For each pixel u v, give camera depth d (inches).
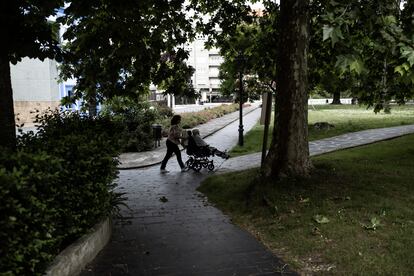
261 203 291.6
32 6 259.1
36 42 267.7
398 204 255.4
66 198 178.1
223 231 255.4
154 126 746.2
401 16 223.6
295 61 316.8
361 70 184.5
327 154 511.5
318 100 3132.4
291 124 321.7
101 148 220.2
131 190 402.3
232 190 351.3
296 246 214.1
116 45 343.3
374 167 374.9
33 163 144.0
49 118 313.4
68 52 310.5
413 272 172.1
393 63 253.3
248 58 554.3
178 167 547.5
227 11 471.8
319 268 187.9
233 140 819.4
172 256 211.8
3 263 124.9
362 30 232.2
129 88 402.9
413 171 355.3
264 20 476.1
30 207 132.9
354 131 802.2
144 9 348.5
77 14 289.4
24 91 1354.6
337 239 213.2
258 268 193.5
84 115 338.0
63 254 174.2
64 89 1457.9
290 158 322.0
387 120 1033.5
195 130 512.1
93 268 195.0
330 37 176.7
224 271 191.0
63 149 183.9
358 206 255.8
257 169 422.3
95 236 210.7
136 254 215.2
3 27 243.0
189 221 281.0
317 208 259.6
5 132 234.8
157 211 312.3
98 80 382.0
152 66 414.6
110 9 301.3
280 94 325.1
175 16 434.6
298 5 309.4
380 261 182.4
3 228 121.5
